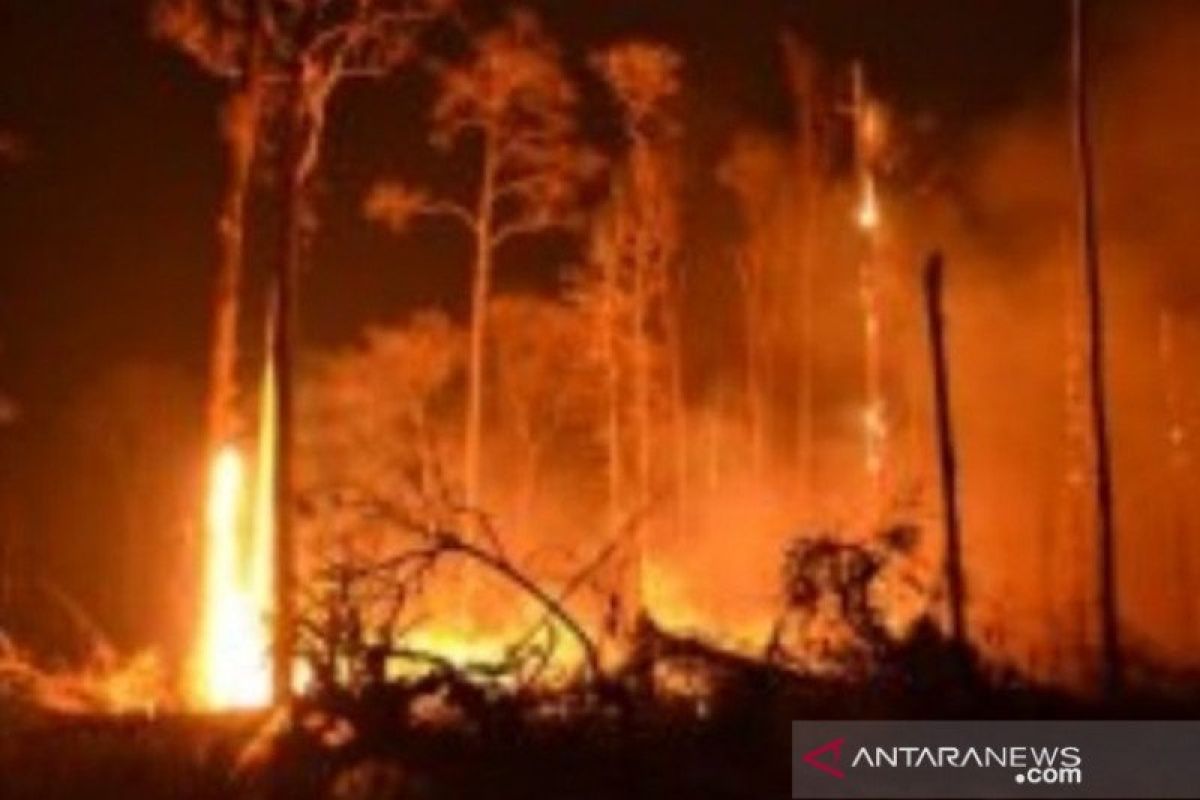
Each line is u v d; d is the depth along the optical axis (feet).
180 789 52.70
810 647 59.16
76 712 63.87
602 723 55.16
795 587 58.59
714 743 53.78
